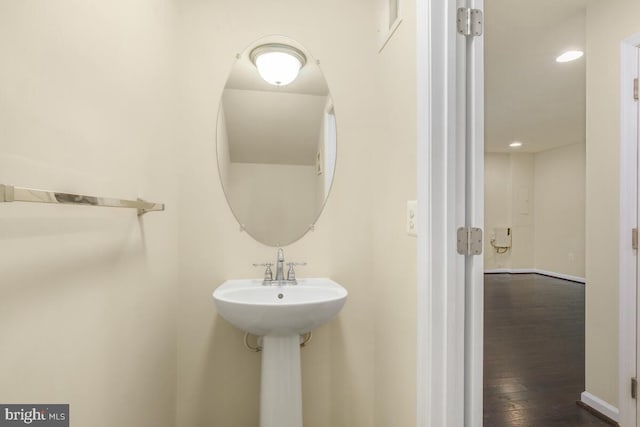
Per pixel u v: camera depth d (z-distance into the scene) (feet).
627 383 5.67
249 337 5.09
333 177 5.43
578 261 18.30
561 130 15.56
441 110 3.43
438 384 3.39
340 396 5.31
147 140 3.66
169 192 4.51
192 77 5.08
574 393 6.79
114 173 2.85
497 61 8.48
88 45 2.42
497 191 21.17
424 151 3.52
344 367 5.32
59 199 1.76
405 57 4.17
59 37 2.08
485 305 13.39
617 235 5.90
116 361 2.89
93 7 2.49
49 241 2.00
